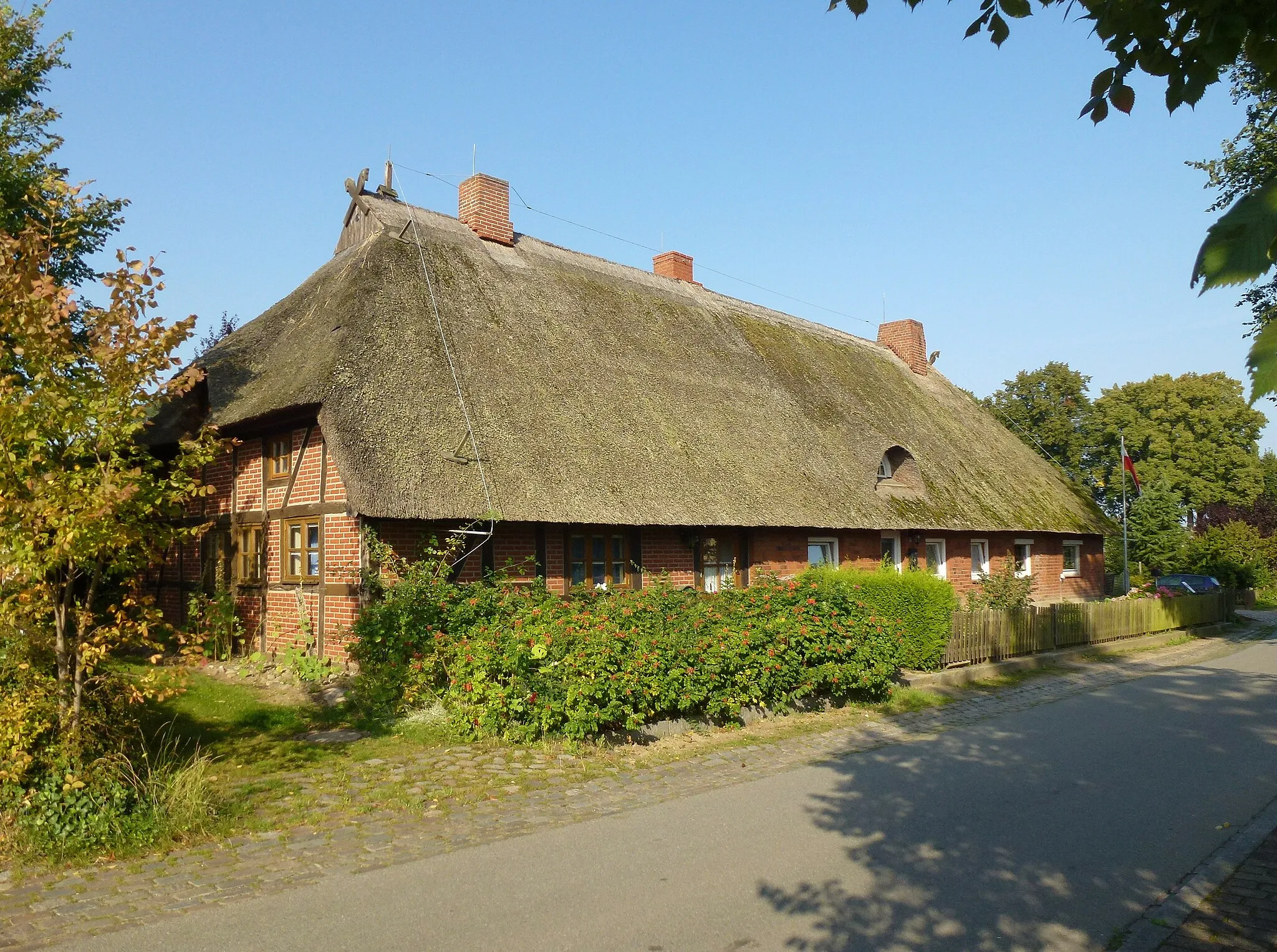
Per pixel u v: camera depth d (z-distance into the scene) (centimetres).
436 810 676
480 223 1811
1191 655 1809
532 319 1627
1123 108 321
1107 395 4934
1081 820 677
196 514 1495
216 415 1347
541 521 1216
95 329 629
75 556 587
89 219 1202
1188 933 482
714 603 1088
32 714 585
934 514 2005
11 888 514
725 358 1992
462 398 1303
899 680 1302
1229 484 4616
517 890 522
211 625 1305
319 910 490
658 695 910
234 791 707
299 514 1243
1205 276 175
